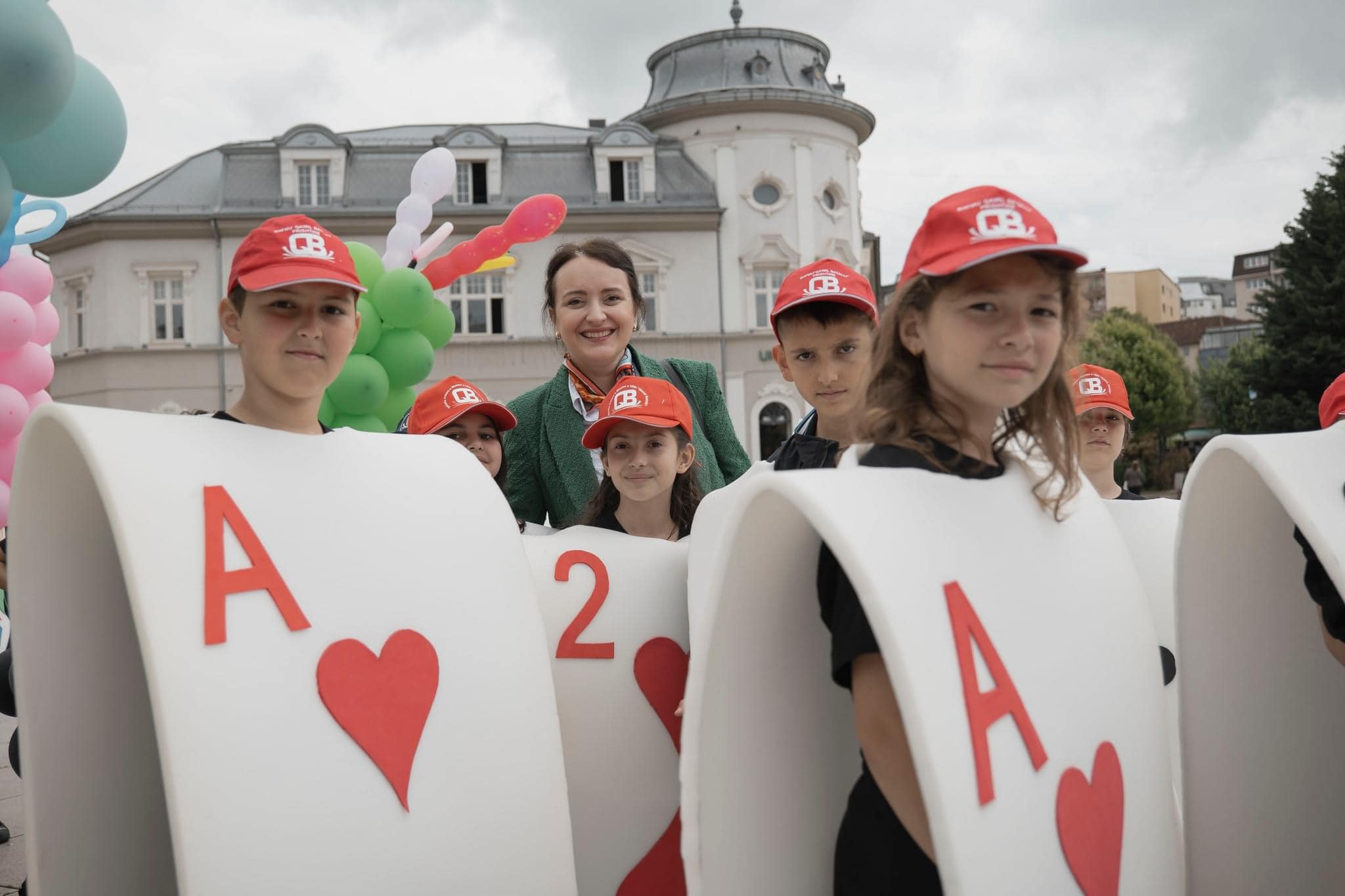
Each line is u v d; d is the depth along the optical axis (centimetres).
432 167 822
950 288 160
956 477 166
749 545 161
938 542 151
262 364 210
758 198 2930
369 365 713
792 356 274
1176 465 3997
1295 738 220
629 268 358
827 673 183
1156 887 169
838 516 142
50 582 197
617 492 317
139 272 2703
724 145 2917
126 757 208
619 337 352
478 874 194
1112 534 193
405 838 187
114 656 207
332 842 179
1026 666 154
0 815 443
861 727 154
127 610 209
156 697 170
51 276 560
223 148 2805
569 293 350
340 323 215
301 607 190
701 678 162
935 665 139
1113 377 398
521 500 363
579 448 349
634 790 261
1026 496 176
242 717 177
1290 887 220
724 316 2873
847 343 267
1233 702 218
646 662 267
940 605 145
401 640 200
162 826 214
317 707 185
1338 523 170
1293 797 220
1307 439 188
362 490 212
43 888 197
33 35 301
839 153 3008
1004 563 160
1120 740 168
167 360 2708
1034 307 161
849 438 269
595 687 265
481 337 2803
